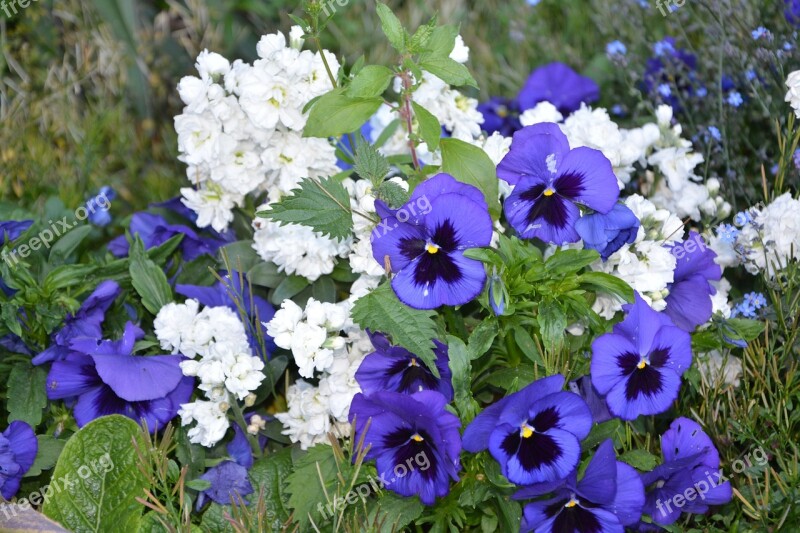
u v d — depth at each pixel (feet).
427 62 3.31
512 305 3.20
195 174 3.67
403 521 3.20
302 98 3.47
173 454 3.48
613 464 3.07
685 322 3.43
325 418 3.39
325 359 3.27
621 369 3.17
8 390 3.44
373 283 3.41
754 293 3.51
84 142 4.36
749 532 3.28
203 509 3.41
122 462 3.27
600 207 3.21
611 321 3.35
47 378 3.42
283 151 3.54
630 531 3.30
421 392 3.09
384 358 3.28
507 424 3.10
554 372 3.21
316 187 3.26
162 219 3.82
